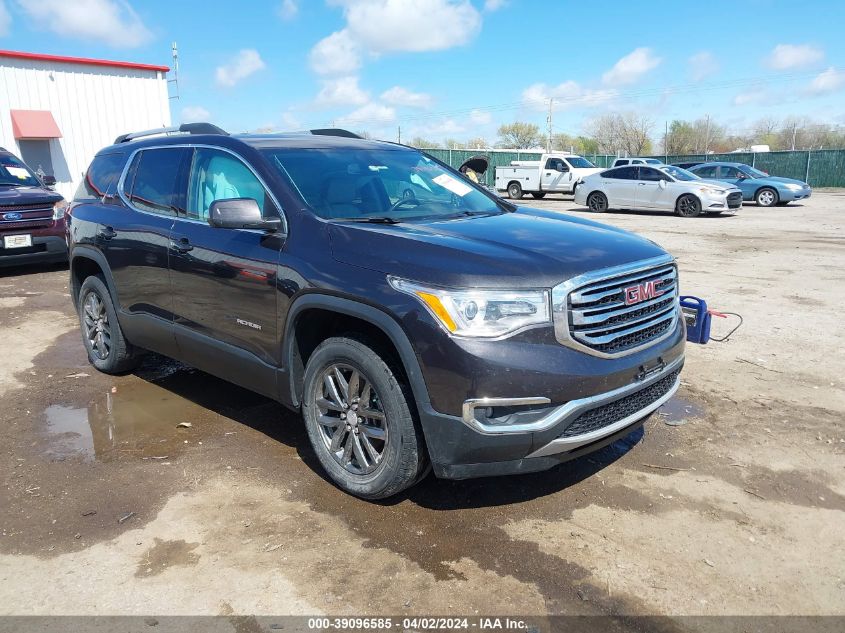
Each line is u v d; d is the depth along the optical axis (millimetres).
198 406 4895
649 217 20062
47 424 4566
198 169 4449
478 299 2959
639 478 3799
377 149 4746
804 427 4480
